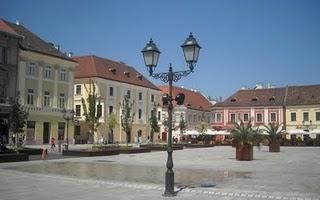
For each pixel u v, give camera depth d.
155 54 14.67
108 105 72.25
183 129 78.06
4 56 51.28
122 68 81.38
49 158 31.73
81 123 68.56
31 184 16.28
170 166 13.86
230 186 16.02
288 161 30.64
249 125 32.47
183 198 13.16
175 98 14.52
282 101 86.94
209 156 36.94
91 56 74.75
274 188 15.49
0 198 12.87
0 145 30.33
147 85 84.25
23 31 58.62
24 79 54.25
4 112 48.41
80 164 26.42
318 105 82.69
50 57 58.53
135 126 79.38
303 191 14.73
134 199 12.86
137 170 22.38
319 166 25.97
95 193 14.02
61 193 13.98
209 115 105.06
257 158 34.38
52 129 58.53
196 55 13.98
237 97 92.50
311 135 81.06
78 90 70.88
